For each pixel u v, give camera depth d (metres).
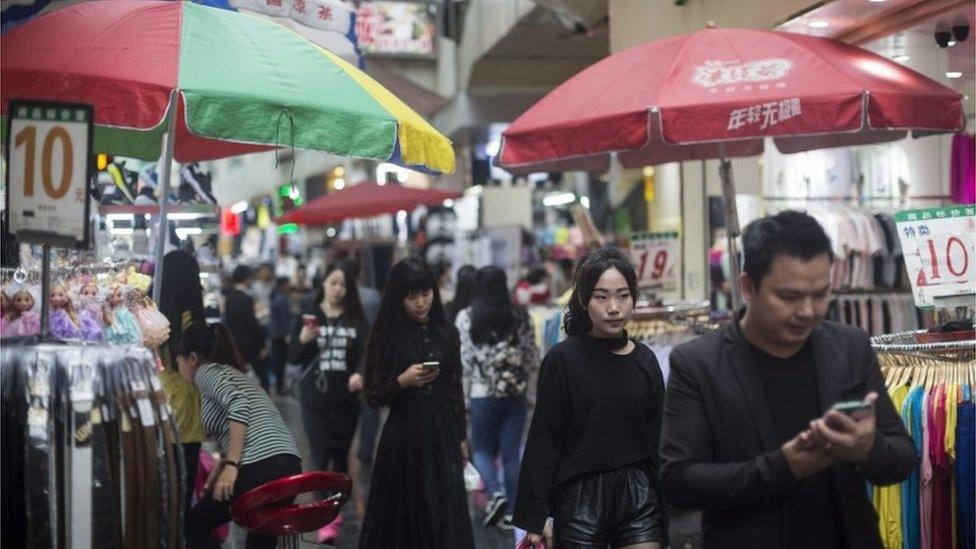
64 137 5.35
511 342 10.12
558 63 22.72
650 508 6.20
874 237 10.21
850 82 7.45
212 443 13.77
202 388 7.54
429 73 27.86
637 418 6.22
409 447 7.78
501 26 20.34
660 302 10.63
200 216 10.73
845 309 10.37
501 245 20.03
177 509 5.52
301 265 29.73
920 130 9.05
